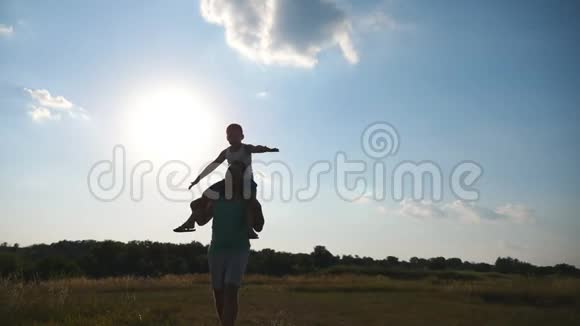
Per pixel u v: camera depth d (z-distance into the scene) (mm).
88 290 15719
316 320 9039
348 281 24125
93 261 63000
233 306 4262
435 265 64438
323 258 74062
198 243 75562
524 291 14641
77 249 73250
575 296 13789
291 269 66750
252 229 4484
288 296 14305
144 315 7176
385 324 8789
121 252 66750
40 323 6031
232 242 4367
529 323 9125
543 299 13820
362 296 14656
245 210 4453
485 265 55906
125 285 17828
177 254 72438
